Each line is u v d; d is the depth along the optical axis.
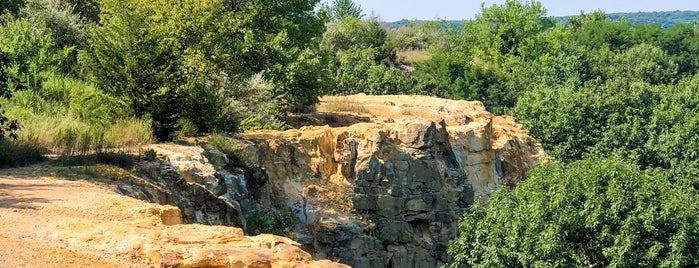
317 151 23.59
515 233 19.59
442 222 24.91
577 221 19.86
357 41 68.81
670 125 39.47
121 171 15.21
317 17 35.84
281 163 22.50
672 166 36.72
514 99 55.59
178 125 20.28
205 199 16.20
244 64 30.52
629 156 37.66
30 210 11.54
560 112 40.06
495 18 71.75
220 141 20.14
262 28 33.31
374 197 23.58
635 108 40.62
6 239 9.83
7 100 21.16
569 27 96.06
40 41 26.38
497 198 21.48
